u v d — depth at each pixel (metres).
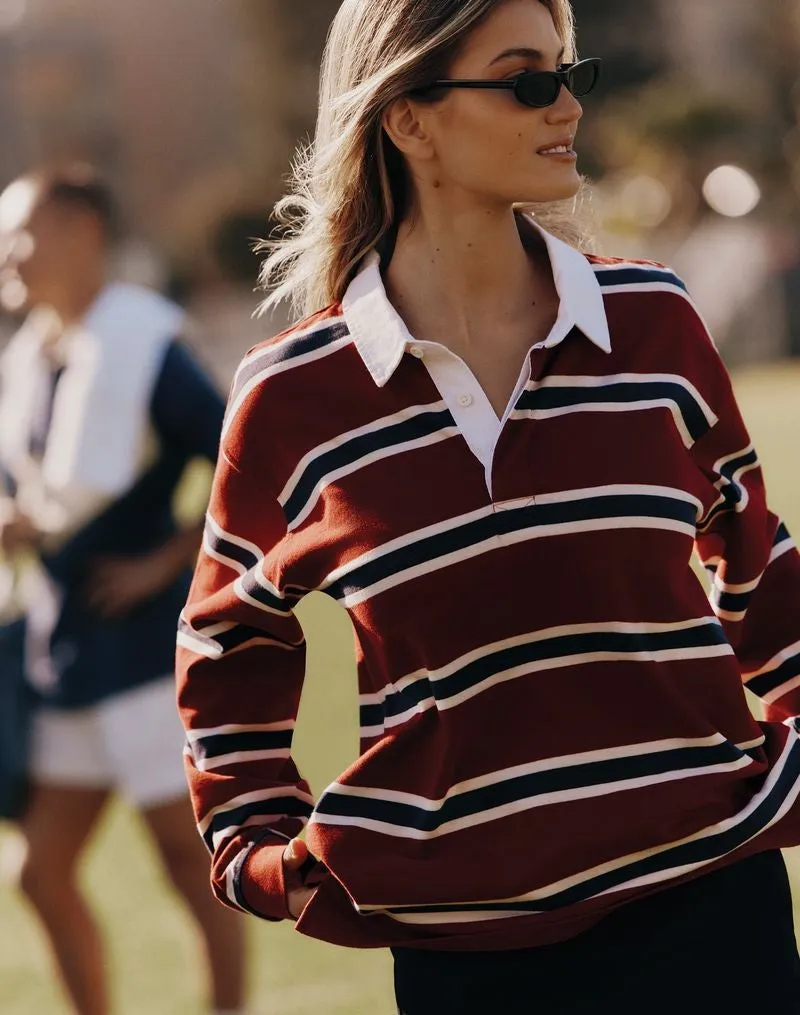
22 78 55.38
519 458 2.52
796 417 19.58
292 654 2.87
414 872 2.57
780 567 2.81
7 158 55.75
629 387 2.59
